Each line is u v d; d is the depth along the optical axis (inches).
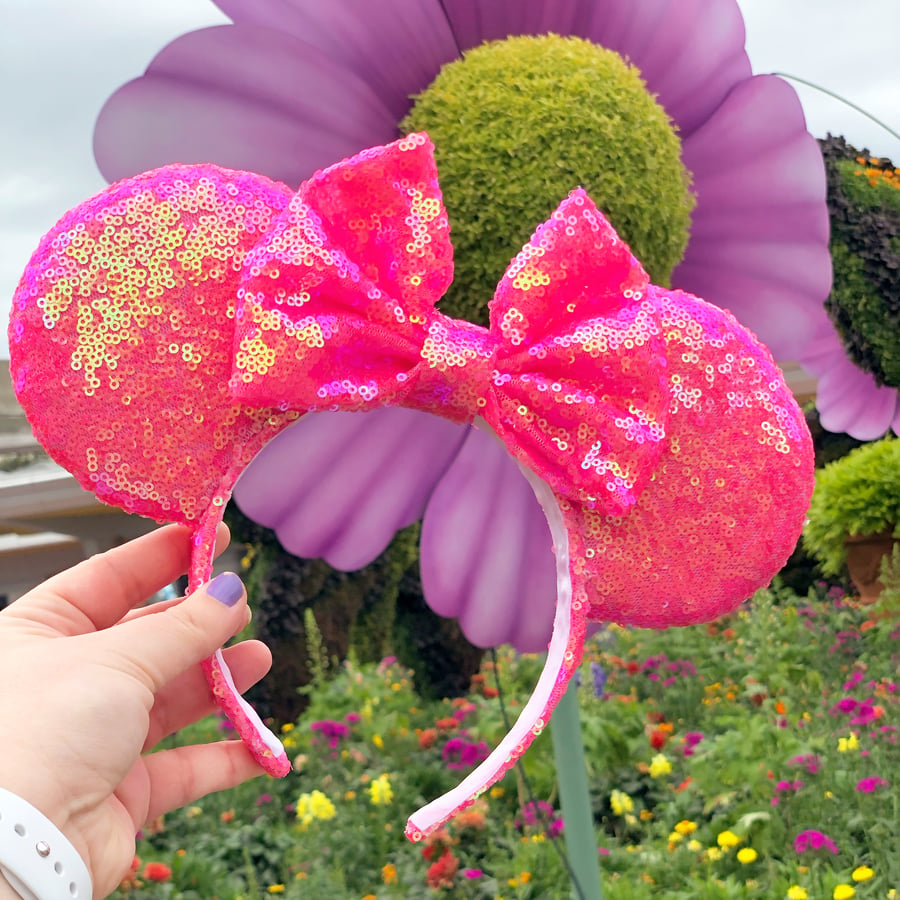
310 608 56.6
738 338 14.5
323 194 13.3
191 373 13.2
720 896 33.9
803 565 87.1
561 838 39.4
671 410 14.2
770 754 43.3
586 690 52.4
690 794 43.3
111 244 13.1
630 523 14.2
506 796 46.1
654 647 66.9
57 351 13.0
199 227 13.3
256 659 17.5
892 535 72.6
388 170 13.4
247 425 13.4
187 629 13.4
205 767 16.6
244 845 43.2
